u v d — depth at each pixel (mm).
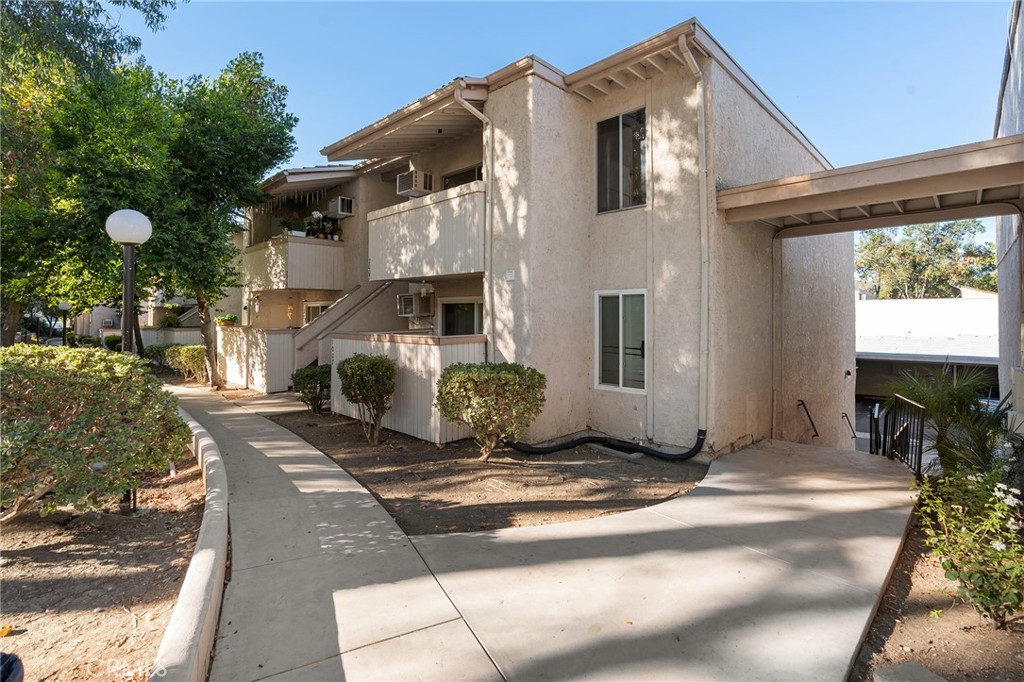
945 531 4082
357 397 8141
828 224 8672
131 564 3980
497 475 6539
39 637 3000
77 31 7461
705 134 7426
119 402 4488
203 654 2686
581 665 2799
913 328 25547
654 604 3430
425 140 10773
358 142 10719
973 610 3490
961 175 5809
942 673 2846
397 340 8672
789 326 10078
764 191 7012
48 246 11008
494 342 8492
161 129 11250
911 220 7910
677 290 7793
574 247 8672
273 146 13305
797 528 4777
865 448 15734
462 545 4359
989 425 6203
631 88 8383
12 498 3945
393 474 6543
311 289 14406
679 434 7754
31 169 10078
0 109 9266
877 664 2934
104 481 4289
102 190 9969
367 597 3484
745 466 7035
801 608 3381
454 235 9148
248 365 14078
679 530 4730
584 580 3756
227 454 7238
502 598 3492
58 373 4160
